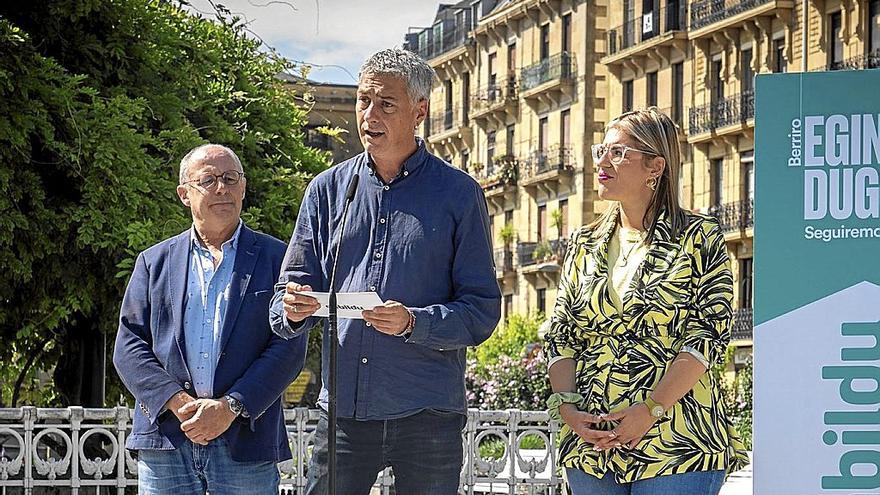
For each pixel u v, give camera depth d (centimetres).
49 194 774
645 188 416
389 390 407
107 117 769
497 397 1953
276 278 474
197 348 466
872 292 400
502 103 4822
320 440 419
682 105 3856
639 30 4066
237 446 459
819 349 402
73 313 855
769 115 404
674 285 406
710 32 3650
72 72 820
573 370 421
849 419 402
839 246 401
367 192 416
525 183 4628
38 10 809
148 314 475
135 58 850
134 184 761
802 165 402
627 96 4188
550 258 4406
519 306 4681
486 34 5075
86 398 894
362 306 378
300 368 473
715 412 409
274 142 970
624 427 397
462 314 400
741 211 3522
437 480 413
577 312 421
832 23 3212
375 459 412
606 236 423
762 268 404
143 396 461
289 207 911
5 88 740
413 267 409
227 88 941
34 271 781
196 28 950
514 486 734
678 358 402
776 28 3425
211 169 472
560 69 4425
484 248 416
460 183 416
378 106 406
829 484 402
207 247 477
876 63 3067
